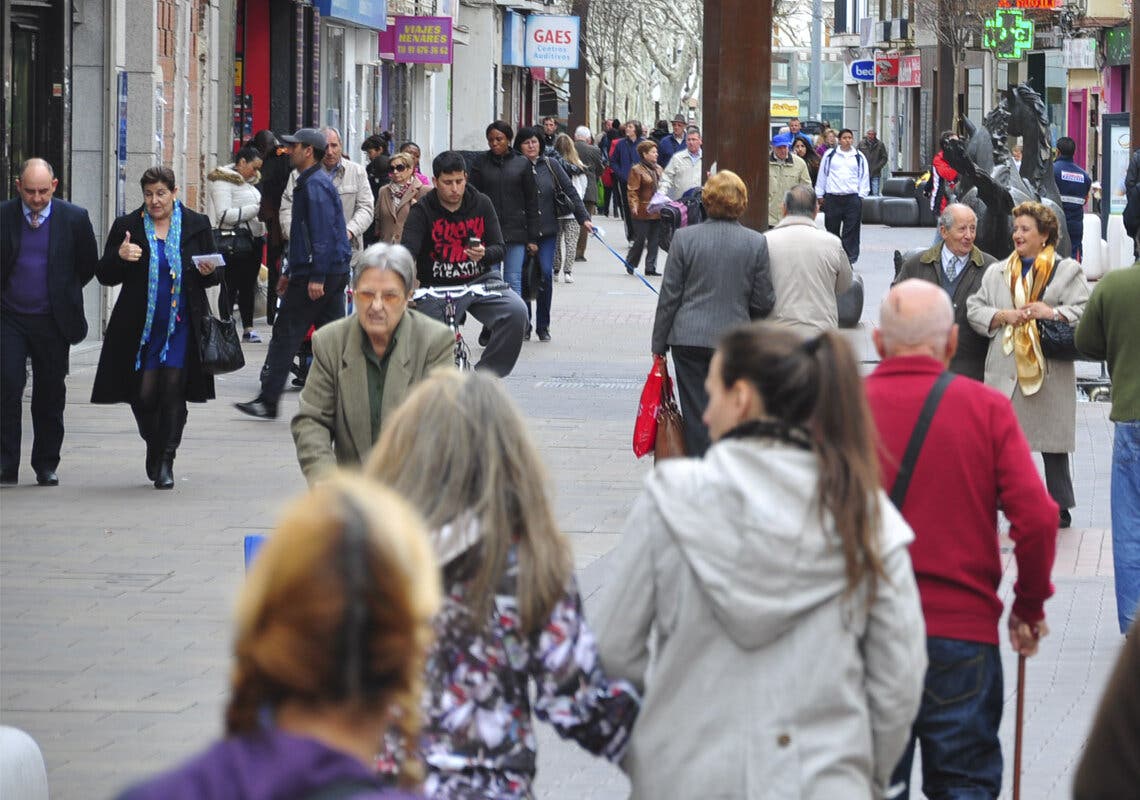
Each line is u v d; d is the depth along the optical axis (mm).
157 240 28672
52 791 15141
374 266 16344
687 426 27953
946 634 12469
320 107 93625
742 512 9516
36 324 28688
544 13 161250
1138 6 57750
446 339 16594
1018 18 130625
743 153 37594
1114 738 7379
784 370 9633
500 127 46906
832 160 80875
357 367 16469
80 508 27281
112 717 17234
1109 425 37656
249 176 48469
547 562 9531
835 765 9547
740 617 9500
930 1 138000
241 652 5480
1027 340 26156
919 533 12445
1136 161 50156
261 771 5395
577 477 30438
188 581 22828
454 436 9516
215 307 54000
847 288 28047
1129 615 20328
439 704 9422
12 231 28438
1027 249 26062
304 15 85500
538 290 51219
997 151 68438
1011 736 17328
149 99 51844
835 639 9578
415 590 5480
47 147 46812
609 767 16266
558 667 9570
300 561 5418
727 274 27328
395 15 109562
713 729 9625
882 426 12508
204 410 37594
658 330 27641
